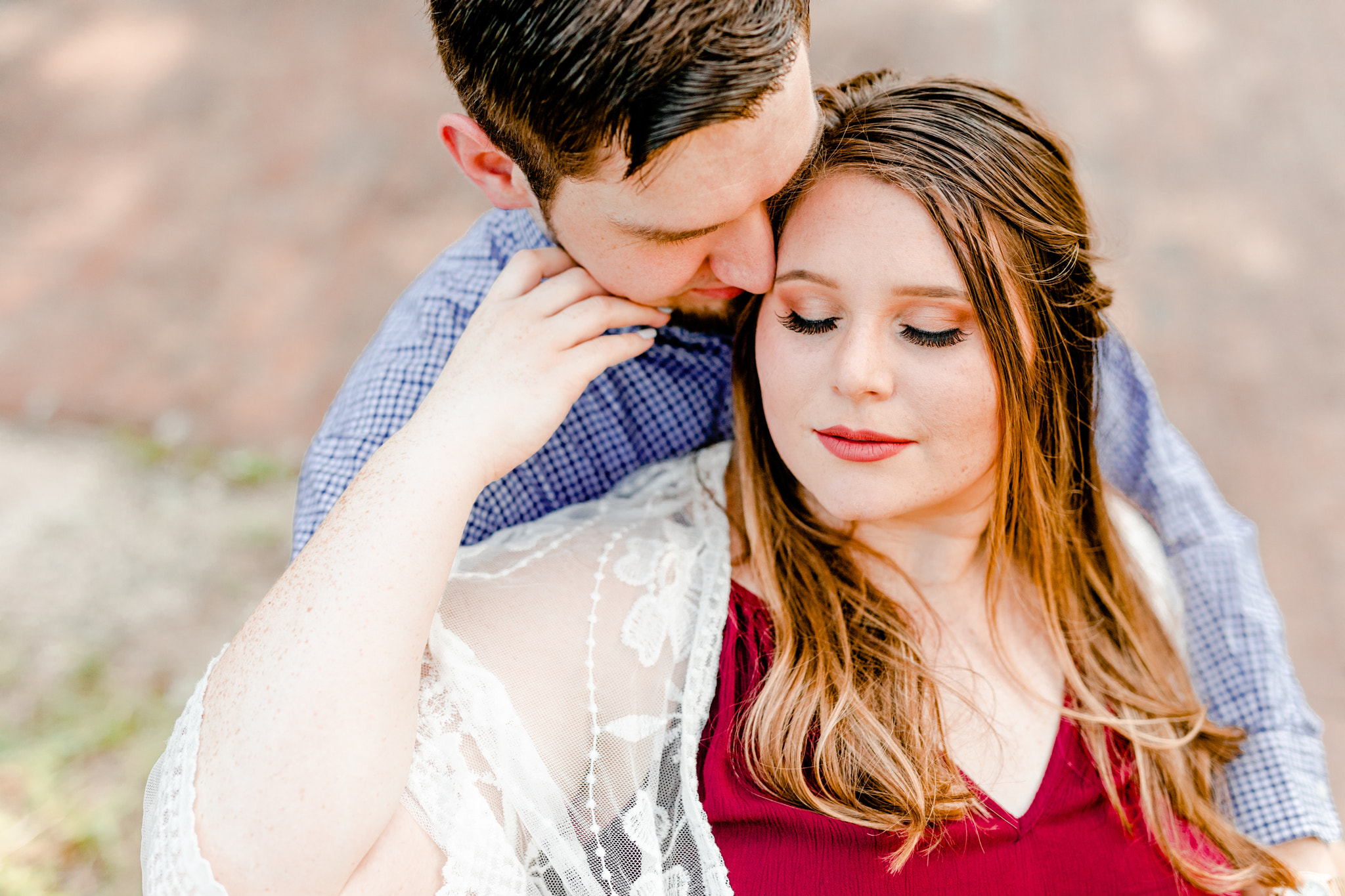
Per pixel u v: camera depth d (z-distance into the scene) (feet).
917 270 4.14
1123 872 4.71
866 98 4.58
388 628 3.82
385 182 16.65
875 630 4.86
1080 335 4.93
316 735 3.64
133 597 10.92
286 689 3.68
